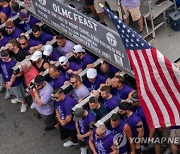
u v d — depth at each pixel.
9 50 11.70
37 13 12.86
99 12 12.00
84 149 10.72
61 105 10.27
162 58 8.25
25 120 12.22
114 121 9.36
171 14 11.64
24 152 11.49
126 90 10.18
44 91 10.66
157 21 11.91
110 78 10.74
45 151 11.39
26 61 11.36
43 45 12.01
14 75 11.51
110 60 10.96
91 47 11.47
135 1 11.05
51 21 12.51
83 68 11.27
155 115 8.56
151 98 8.48
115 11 11.98
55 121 11.44
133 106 9.78
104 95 9.96
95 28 10.82
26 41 11.88
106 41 10.70
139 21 11.41
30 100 12.45
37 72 11.36
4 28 12.73
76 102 10.41
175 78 8.22
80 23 11.30
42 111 11.09
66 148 11.30
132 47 8.58
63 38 11.53
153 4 11.59
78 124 10.02
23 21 12.82
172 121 8.54
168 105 8.45
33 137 11.77
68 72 10.98
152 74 8.35
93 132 9.59
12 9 12.91
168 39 11.64
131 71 10.43
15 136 11.91
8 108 12.65
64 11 11.64
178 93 8.31
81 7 12.84
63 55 11.70
